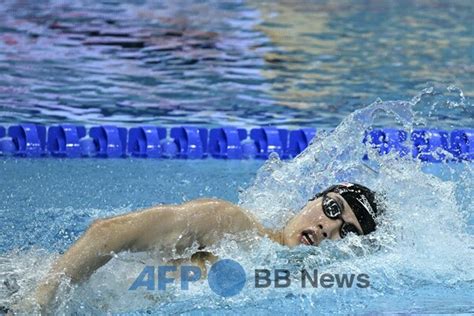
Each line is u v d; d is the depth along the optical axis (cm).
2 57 2528
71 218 1338
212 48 2750
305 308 939
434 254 1104
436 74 2439
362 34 3009
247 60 2616
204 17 3228
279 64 2577
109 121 1986
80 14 3177
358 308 947
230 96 2233
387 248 1091
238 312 924
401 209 1136
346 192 1079
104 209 1402
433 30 3081
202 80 2380
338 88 2308
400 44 2850
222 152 1886
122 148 1867
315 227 1055
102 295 931
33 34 2822
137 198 1489
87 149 1853
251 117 2061
